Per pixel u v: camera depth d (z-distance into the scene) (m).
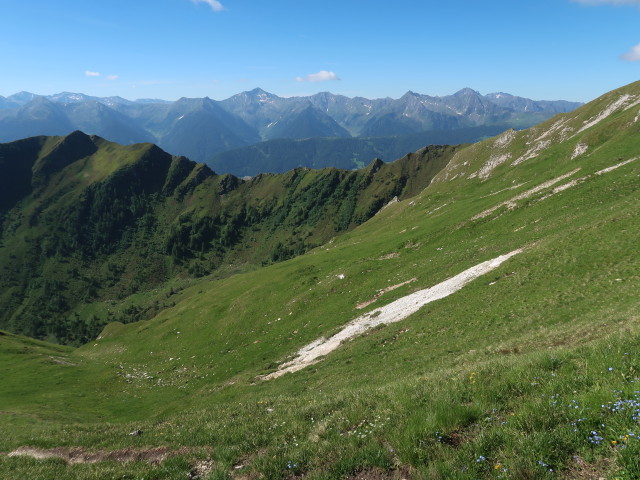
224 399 42.41
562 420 9.09
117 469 14.07
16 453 20.11
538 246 46.97
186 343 79.25
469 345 30.97
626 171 61.50
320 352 48.44
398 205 182.50
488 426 9.95
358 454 10.30
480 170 143.62
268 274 105.31
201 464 13.52
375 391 16.39
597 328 21.73
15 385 61.22
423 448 9.70
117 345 98.88
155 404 50.66
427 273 61.00
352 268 76.88
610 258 35.69
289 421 15.58
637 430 7.61
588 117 117.31
